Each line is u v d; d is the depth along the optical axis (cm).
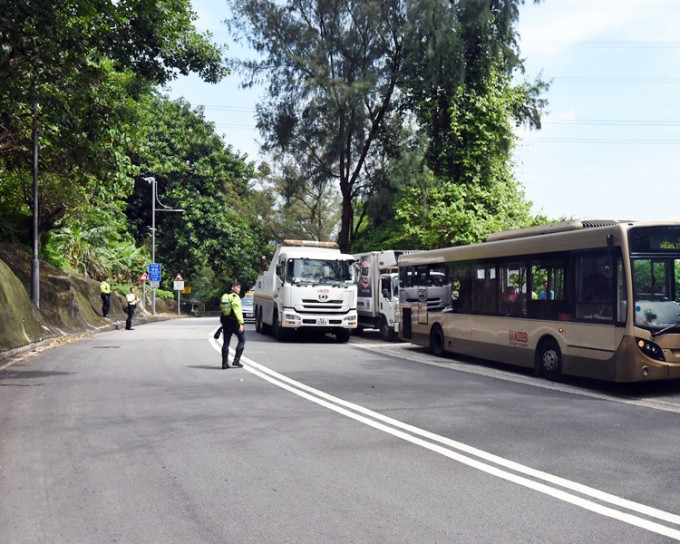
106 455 725
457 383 1314
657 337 1188
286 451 743
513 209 3322
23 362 1645
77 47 1366
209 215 5759
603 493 591
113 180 2022
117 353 1894
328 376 1407
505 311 1567
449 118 3391
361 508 550
